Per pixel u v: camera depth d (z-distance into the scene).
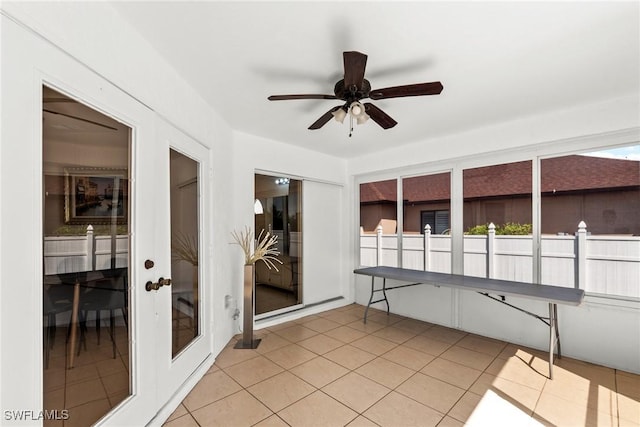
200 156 2.58
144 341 1.75
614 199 2.71
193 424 1.89
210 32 1.69
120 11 1.52
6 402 1.01
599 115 2.68
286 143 4.04
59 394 1.26
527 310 3.15
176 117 2.15
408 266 4.28
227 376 2.51
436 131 3.52
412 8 1.48
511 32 1.68
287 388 2.33
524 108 2.82
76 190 1.35
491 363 2.76
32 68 1.11
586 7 1.47
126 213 1.66
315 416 1.99
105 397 1.50
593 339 2.76
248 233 3.32
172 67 2.08
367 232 4.84
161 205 1.98
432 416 2.00
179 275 2.27
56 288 1.25
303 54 1.91
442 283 3.17
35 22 1.11
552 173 3.06
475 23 1.60
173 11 1.52
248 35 1.72
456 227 3.75
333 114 2.22
